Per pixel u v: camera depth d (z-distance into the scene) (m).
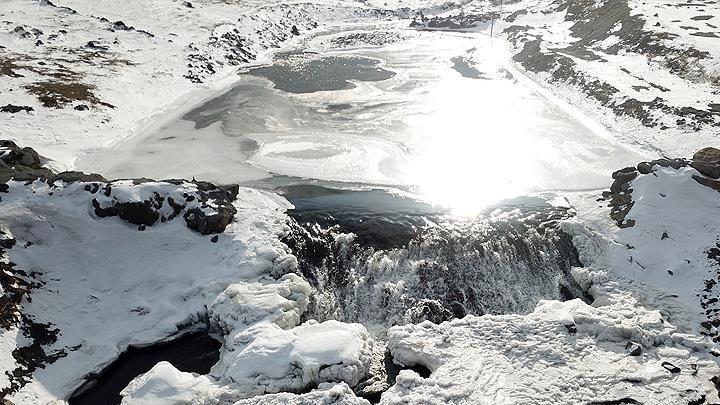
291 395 13.83
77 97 29.50
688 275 17.44
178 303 17.39
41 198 19.12
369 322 17.91
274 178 24.25
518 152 26.47
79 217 19.09
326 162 25.70
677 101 28.39
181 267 18.48
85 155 25.52
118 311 17.25
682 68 32.22
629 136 27.30
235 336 15.69
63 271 17.97
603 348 15.13
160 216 19.69
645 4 43.69
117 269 18.38
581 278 18.20
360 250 19.56
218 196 20.80
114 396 15.07
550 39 45.47
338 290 18.69
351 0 70.56
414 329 16.03
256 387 14.29
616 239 19.14
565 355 14.91
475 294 18.55
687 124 26.33
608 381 14.13
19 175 19.86
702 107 27.47
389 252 19.36
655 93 29.81
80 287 17.75
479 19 57.84
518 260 19.39
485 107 32.56
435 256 19.38
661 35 35.84
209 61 40.00
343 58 45.28
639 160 24.95
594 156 25.77
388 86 37.09
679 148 25.25
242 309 16.52
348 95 35.31
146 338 16.38
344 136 28.62
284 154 26.55
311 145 27.55
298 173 24.70
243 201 21.69
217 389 14.25
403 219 20.94
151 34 41.78
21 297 16.55
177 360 16.19
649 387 13.93
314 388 14.52
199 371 15.80
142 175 24.19
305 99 34.59
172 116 31.25
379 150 26.89
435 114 31.59
